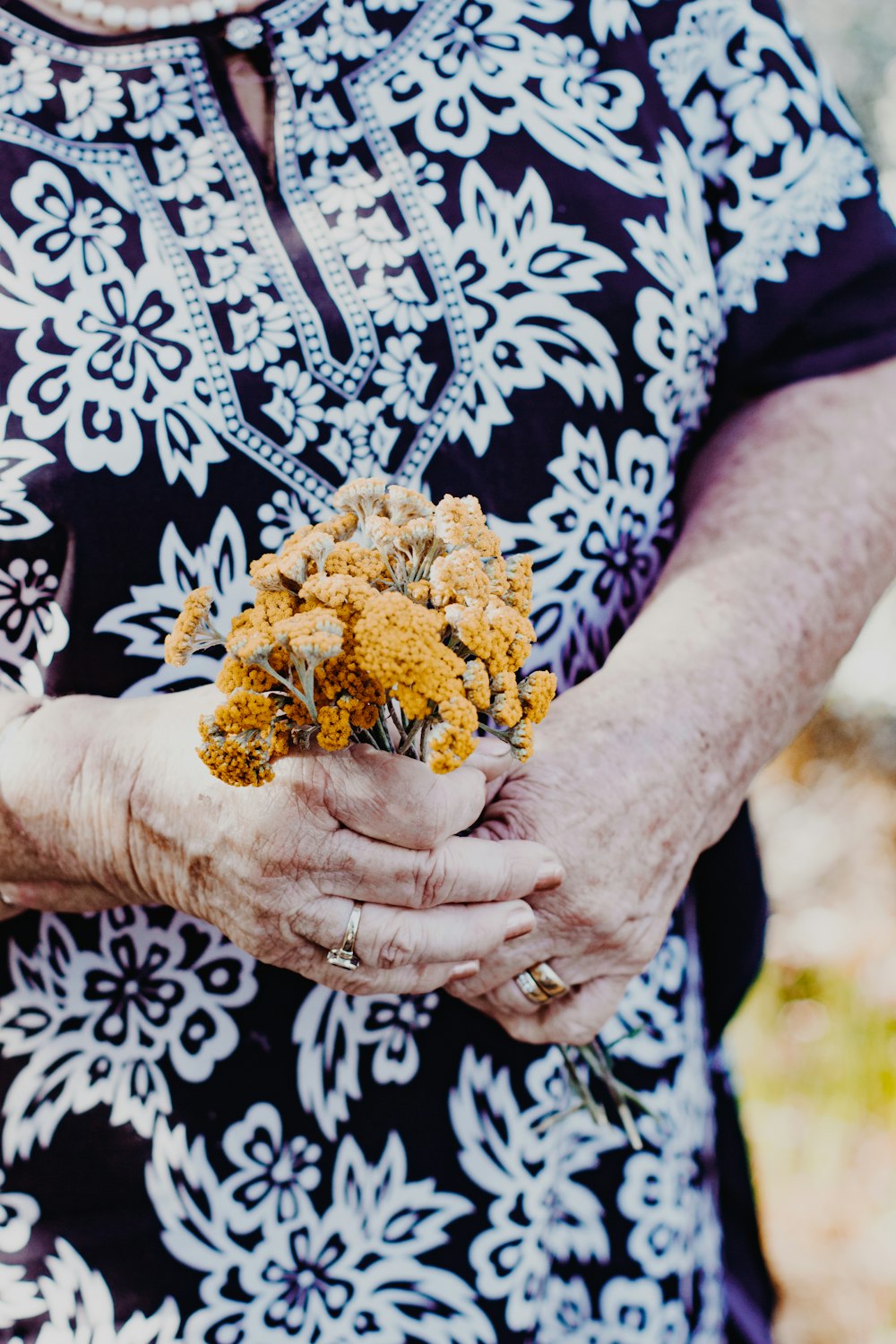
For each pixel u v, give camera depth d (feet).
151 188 2.49
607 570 2.71
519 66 2.61
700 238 2.76
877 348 2.85
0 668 2.53
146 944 2.56
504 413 2.57
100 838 2.37
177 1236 2.59
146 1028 2.58
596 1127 2.85
